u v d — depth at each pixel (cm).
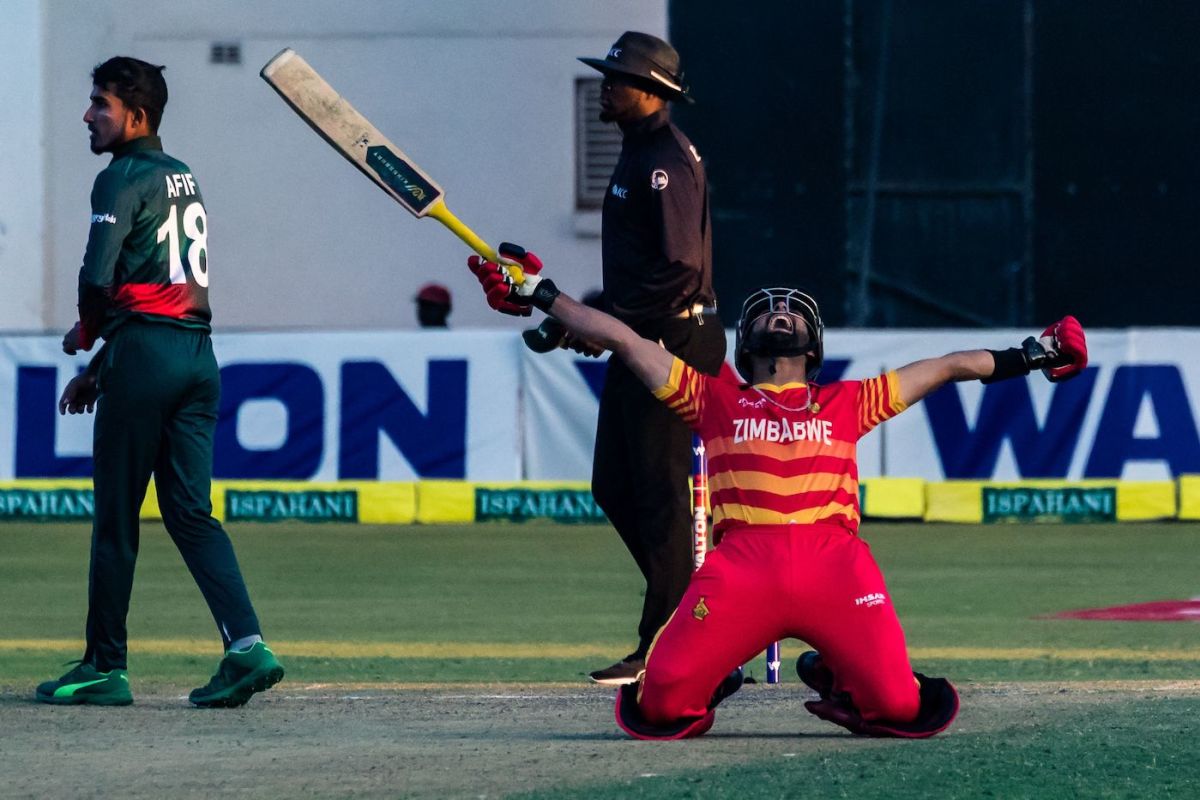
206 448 2208
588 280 7944
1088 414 5416
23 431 5547
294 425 5522
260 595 3978
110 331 2158
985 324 7475
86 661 2239
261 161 7950
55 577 4341
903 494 5459
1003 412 5431
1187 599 3847
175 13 7919
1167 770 1719
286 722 2080
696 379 1847
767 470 1808
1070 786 1644
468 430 5484
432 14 7888
